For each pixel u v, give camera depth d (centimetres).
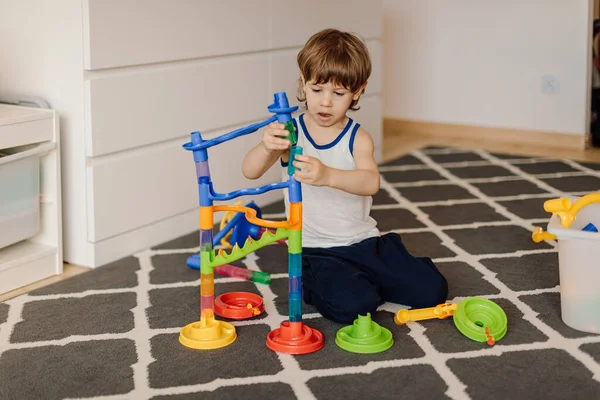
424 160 366
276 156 183
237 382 159
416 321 189
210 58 260
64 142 226
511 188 314
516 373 162
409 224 269
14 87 231
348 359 169
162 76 240
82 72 217
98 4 214
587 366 165
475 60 408
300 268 172
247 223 232
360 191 178
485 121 412
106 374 163
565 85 384
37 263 220
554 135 393
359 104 345
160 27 235
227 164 275
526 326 185
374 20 346
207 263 175
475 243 248
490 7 397
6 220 211
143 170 241
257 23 277
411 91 430
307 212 194
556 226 176
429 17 416
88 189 225
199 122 258
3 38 229
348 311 183
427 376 161
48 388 157
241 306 195
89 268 231
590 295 178
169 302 203
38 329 186
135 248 243
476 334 177
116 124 227
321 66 171
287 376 161
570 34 378
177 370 164
